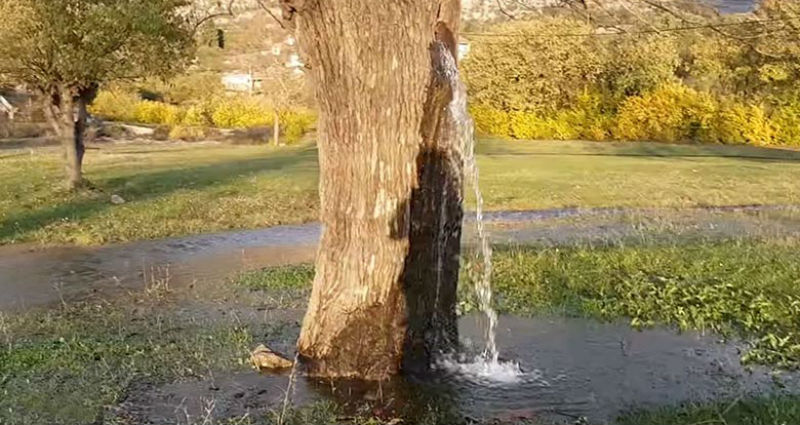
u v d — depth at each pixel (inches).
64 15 812.0
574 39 1902.1
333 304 290.0
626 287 424.5
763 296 383.9
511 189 1026.7
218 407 265.4
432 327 298.2
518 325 367.2
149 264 580.4
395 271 284.0
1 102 2062.0
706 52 1878.7
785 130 1825.8
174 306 427.5
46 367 306.5
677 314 369.7
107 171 1157.1
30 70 854.5
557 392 279.1
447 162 288.7
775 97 1850.4
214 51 2790.4
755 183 1090.7
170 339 350.6
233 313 403.2
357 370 289.4
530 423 249.9
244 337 347.6
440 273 297.4
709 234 654.5
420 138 278.2
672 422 237.9
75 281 518.3
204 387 285.0
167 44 872.3
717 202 933.2
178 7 895.7
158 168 1226.6
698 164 1358.3
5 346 340.8
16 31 799.7
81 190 924.0
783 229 693.3
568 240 641.0
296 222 802.8
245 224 781.9
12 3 795.4
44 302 453.1
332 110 277.9
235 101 2474.2
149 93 2689.5
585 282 443.8
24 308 435.5
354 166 278.8
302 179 1108.5
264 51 2375.7
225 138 2183.8
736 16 529.3
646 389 280.8
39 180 1003.3
